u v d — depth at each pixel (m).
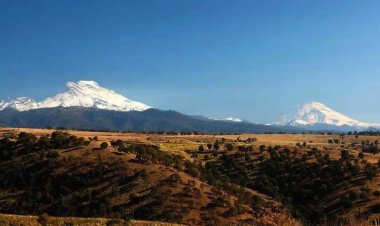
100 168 141.12
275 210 121.62
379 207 152.88
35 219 61.00
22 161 146.25
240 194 146.38
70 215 120.00
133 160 147.88
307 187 184.88
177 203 123.50
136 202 124.44
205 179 152.75
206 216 118.75
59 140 157.88
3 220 58.34
